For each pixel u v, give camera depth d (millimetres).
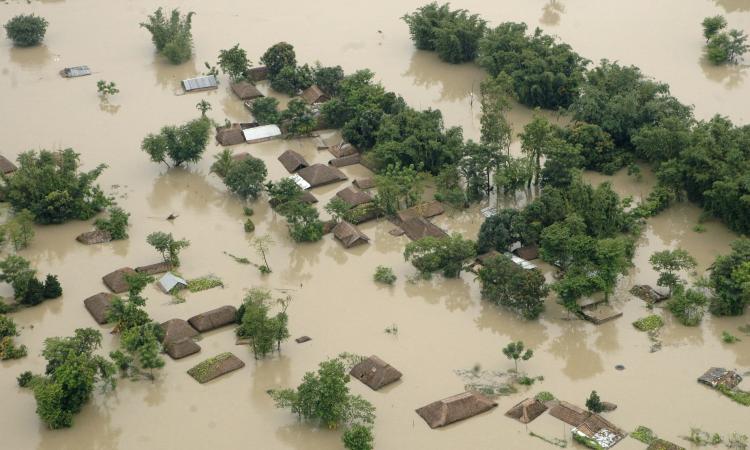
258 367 96125
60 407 88062
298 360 96812
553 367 96062
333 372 87188
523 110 150250
